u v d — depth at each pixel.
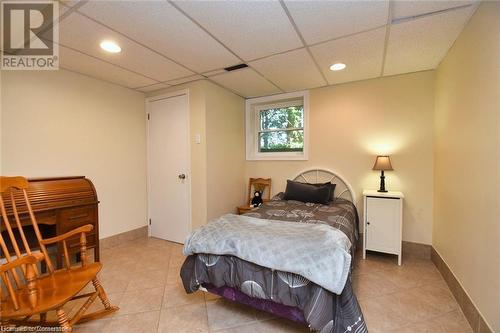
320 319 1.33
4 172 2.28
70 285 1.48
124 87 3.35
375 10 1.66
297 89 3.51
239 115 3.88
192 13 1.69
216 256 1.73
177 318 1.76
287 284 1.48
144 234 3.63
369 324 1.68
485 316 1.49
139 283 2.26
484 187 1.54
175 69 2.73
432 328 1.64
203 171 3.17
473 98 1.71
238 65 2.63
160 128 3.53
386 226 2.67
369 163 3.14
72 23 1.80
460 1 1.58
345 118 3.26
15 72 2.34
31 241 2.31
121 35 1.98
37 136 2.49
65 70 2.71
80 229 1.72
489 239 1.46
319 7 1.63
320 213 2.49
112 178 3.20
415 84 2.86
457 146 2.02
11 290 1.25
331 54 2.35
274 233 1.72
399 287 2.16
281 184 3.78
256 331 1.62
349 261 1.43
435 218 2.68
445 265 2.27
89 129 2.94
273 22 1.81
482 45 1.58
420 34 1.97
